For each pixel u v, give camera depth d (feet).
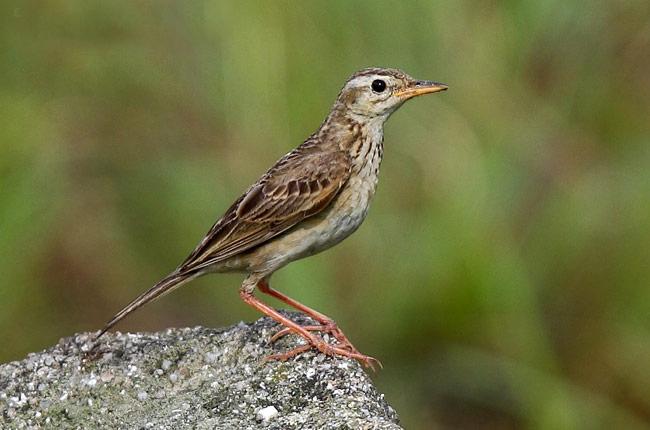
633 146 54.39
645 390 50.42
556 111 53.67
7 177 53.06
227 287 52.54
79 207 54.29
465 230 49.52
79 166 54.80
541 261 51.80
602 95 55.42
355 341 50.34
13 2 56.85
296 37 50.65
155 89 54.44
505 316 49.39
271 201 34.96
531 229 52.19
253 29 50.85
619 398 50.52
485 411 49.70
